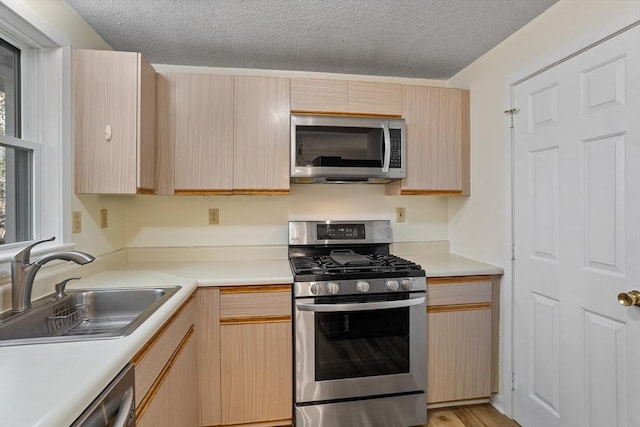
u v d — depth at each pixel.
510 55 1.88
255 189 2.00
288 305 1.74
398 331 1.82
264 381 1.73
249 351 1.72
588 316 1.42
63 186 1.50
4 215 1.33
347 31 1.82
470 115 2.25
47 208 1.47
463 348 1.94
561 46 1.54
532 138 1.72
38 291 1.34
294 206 2.37
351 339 1.76
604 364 1.35
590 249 1.41
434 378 1.90
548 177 1.63
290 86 2.03
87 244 1.72
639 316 1.22
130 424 0.88
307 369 1.71
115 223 2.05
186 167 1.93
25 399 0.64
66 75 1.52
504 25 1.77
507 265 1.91
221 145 1.96
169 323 1.26
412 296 1.83
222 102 1.97
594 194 1.39
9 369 0.76
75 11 1.61
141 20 1.70
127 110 1.64
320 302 1.72
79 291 1.44
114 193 1.63
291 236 2.27
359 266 1.88
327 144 2.03
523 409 1.80
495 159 2.01
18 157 1.39
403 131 2.11
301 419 1.72
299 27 1.78
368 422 1.79
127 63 1.64
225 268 1.98
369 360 1.78
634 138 1.23
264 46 1.98
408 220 2.52
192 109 1.94
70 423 0.63
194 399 1.62
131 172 1.64
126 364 0.90
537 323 1.70
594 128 1.38
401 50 2.05
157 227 2.23
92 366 0.78
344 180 2.17
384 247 2.42
